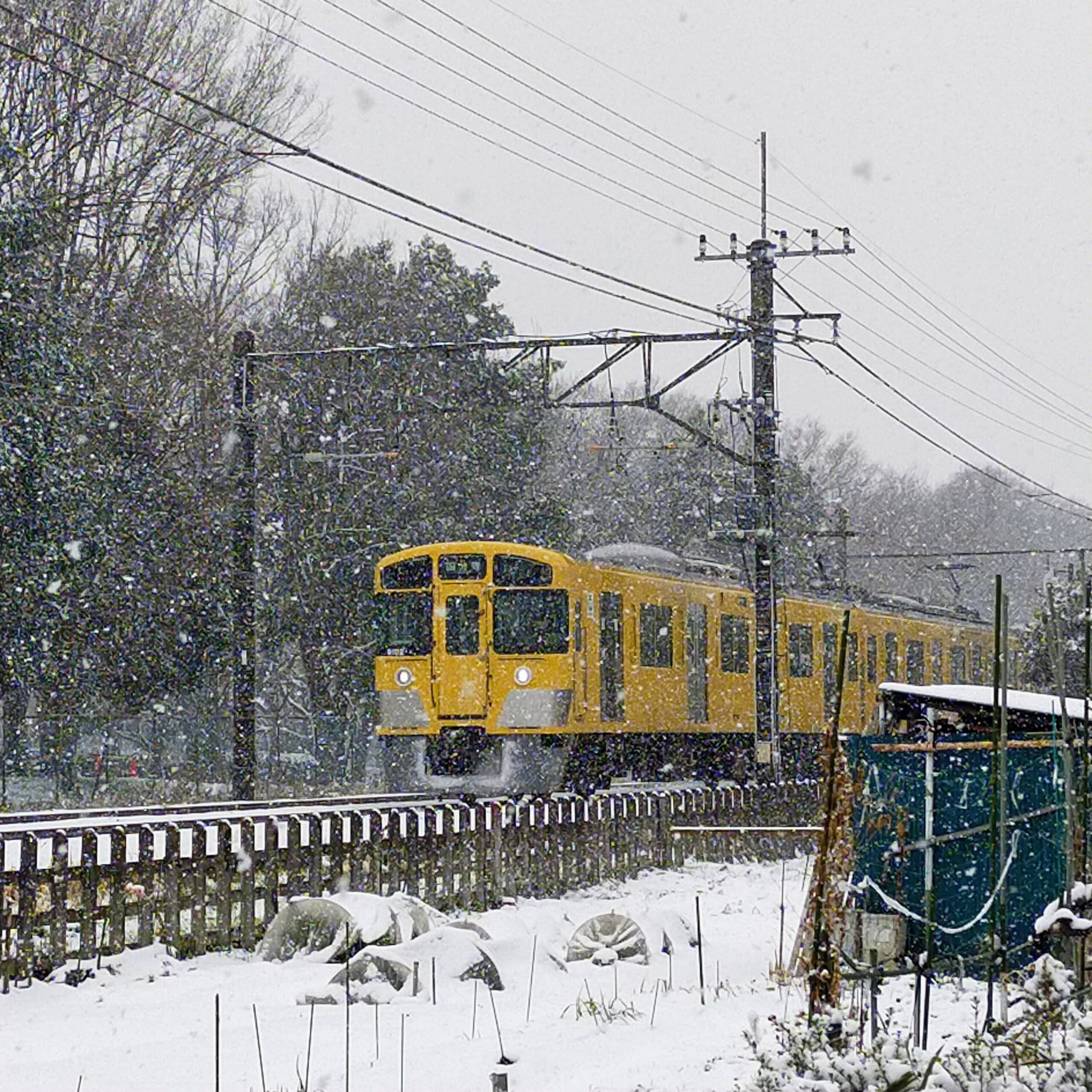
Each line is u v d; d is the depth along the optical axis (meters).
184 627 63.56
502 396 82.88
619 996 19.22
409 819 28.95
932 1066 11.52
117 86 65.62
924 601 73.81
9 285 52.16
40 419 52.72
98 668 61.94
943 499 190.88
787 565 104.25
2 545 52.78
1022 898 19.73
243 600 45.34
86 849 22.00
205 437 68.94
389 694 44.38
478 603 43.72
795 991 19.47
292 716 82.12
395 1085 14.41
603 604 45.47
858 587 65.50
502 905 30.30
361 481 73.75
